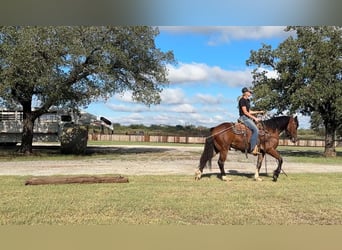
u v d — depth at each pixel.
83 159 15.70
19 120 20.94
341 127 21.47
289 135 9.75
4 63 14.82
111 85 17.44
